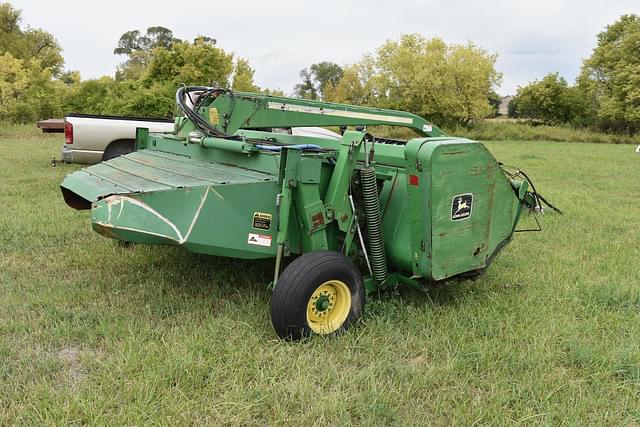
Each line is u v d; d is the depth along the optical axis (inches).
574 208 326.3
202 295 172.4
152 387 117.9
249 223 144.6
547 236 263.0
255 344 140.5
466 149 152.6
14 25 1633.9
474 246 162.6
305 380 124.0
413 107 1365.7
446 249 154.8
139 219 133.0
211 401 116.2
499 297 179.9
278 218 146.1
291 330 139.9
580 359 139.8
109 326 147.6
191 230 136.9
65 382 123.0
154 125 391.2
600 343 149.9
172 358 129.4
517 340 148.9
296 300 138.1
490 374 132.3
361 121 193.0
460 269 160.6
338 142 190.9
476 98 1342.3
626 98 1382.9
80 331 145.4
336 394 118.6
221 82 978.1
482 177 159.0
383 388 123.0
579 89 1553.9
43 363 128.5
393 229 164.9
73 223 253.3
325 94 1658.5
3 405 113.3
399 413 116.7
